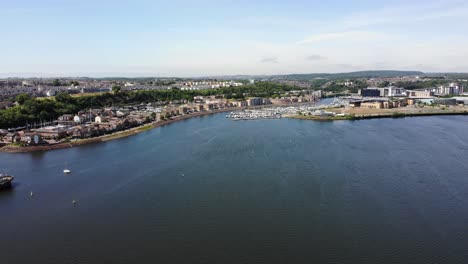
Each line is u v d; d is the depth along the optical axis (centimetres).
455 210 9381
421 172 12469
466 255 7400
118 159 14888
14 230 8712
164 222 8944
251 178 12031
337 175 12200
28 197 10762
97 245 7962
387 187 11038
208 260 7344
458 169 12812
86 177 12488
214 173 12662
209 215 9294
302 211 9438
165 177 12319
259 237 8181
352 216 9112
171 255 7531
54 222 9081
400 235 8175
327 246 7788
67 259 7456
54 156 15650
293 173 12488
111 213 9512
